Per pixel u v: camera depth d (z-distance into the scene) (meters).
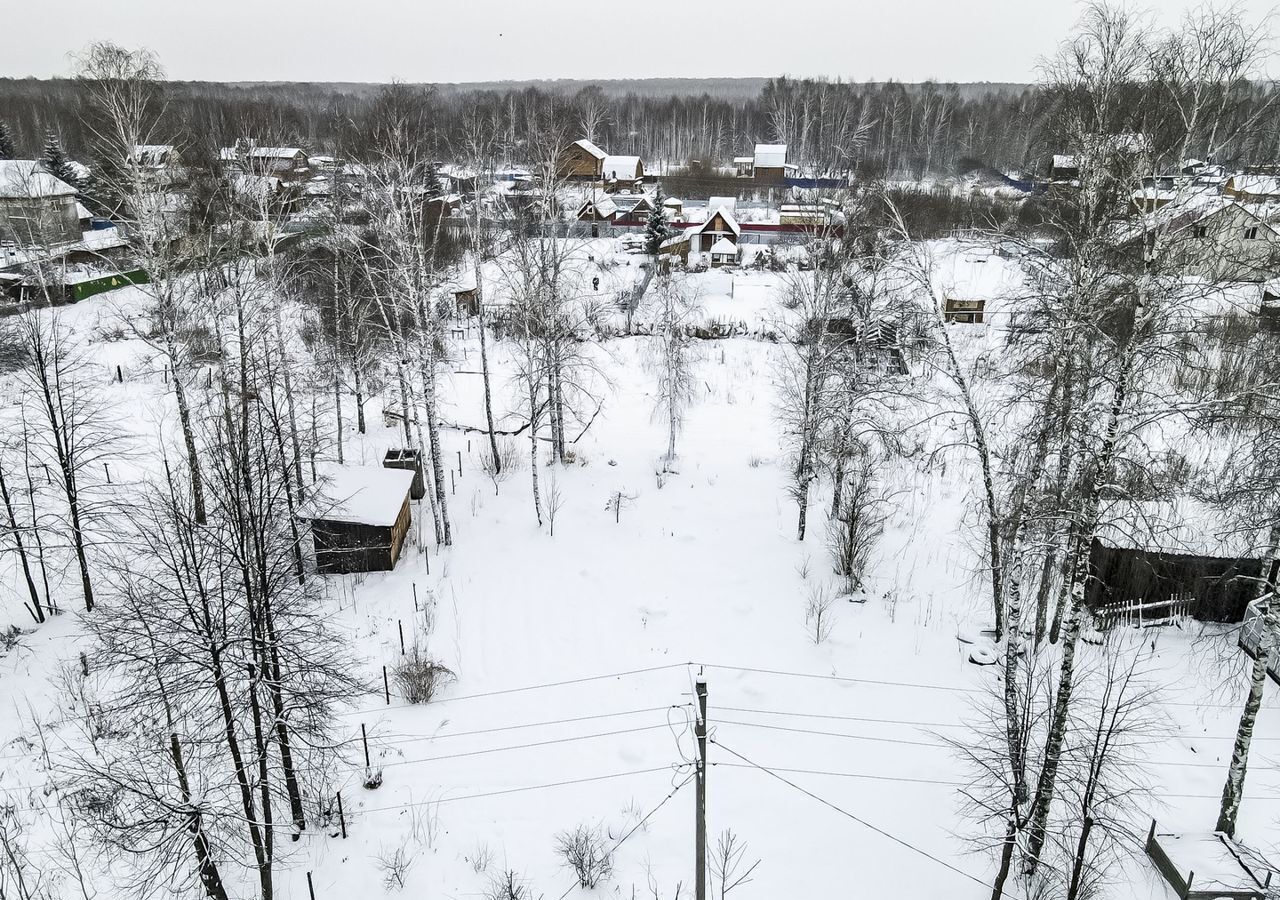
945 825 17.52
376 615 24.59
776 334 51.66
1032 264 20.59
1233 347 19.95
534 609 25.05
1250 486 17.11
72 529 24.25
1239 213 16.81
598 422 40.16
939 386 37.34
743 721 20.53
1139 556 22.34
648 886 16.08
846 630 23.70
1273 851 15.91
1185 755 18.53
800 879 16.36
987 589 25.19
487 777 18.78
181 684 14.09
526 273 31.48
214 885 14.38
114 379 40.97
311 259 40.44
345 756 19.14
